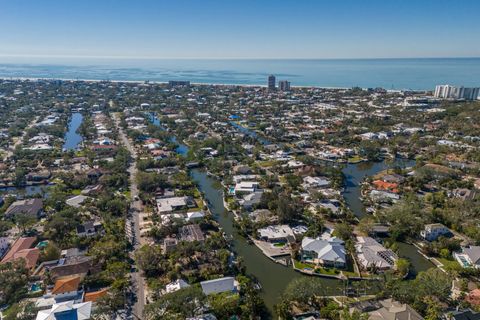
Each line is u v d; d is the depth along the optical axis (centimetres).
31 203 15550
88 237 12988
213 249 12538
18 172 19188
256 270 11612
